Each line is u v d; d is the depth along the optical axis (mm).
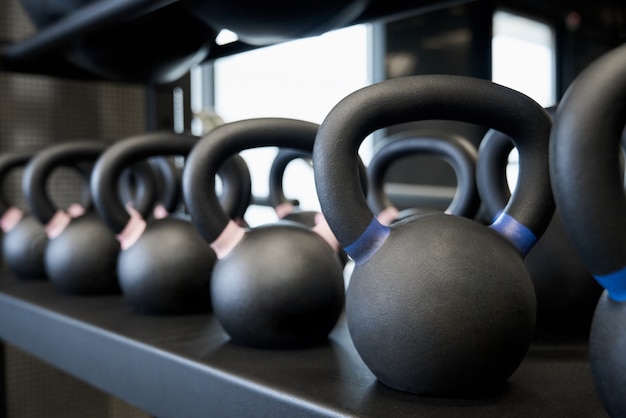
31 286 1000
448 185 3479
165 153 752
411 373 435
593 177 317
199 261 742
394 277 433
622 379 337
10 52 1138
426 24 3330
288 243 601
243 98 3145
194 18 771
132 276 747
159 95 1343
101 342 680
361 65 3377
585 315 607
